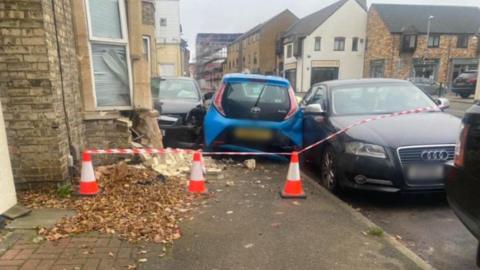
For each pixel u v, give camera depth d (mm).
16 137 4371
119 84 6262
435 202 5234
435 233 4234
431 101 6477
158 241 3617
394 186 4855
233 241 3703
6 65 4199
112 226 3857
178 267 3193
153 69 18016
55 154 4492
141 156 6090
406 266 3291
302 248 3590
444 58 43656
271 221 4211
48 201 4371
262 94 7078
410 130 5117
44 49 4227
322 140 6020
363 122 5555
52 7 4449
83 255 3287
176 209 4473
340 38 47031
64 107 4793
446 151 4805
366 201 5305
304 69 47250
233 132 6945
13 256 3223
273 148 7094
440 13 45719
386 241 3754
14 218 3902
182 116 8352
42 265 3104
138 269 3135
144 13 17016
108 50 6039
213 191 5266
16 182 4484
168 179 5551
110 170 5488
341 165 5195
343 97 6598
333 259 3398
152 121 6566
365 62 47625
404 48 42719
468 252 3777
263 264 3295
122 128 5930
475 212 2836
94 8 5758
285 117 7039
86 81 5695
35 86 4289
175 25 34281
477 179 2832
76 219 3963
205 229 3963
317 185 5684
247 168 6699
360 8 47000
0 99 4070
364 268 3256
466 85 25938
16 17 4121
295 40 48750
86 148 5824
